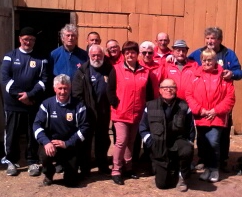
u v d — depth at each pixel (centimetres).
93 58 595
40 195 555
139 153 663
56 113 571
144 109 590
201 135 614
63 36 621
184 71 621
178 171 588
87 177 611
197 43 831
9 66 600
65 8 802
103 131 611
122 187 584
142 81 589
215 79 600
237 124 850
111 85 587
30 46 601
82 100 585
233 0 827
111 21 816
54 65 628
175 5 824
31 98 601
